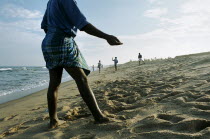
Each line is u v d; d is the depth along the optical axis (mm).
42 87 14094
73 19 2264
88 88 2375
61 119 2941
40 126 2666
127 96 4184
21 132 2555
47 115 3398
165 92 3898
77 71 2311
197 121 2014
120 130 2121
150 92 4102
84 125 2424
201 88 3611
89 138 2082
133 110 2807
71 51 2289
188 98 3031
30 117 3619
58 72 2494
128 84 6324
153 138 1832
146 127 2117
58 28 2285
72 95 6363
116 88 5578
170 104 2824
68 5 2254
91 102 2381
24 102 6574
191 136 1730
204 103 2592
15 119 3637
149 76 8273
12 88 13906
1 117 4344
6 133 2658
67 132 2330
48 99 2529
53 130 2455
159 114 2430
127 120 2383
